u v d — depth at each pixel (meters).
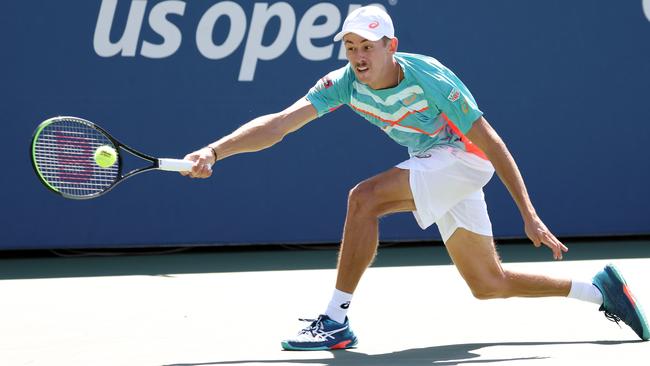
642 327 15.55
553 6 28.95
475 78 28.70
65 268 25.50
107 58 26.73
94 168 16.50
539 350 14.89
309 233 28.31
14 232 26.64
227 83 27.42
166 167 14.48
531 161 29.16
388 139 28.52
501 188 29.16
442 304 19.58
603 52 29.34
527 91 28.98
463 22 28.50
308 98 15.49
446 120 15.03
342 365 13.76
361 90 15.12
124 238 27.34
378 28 14.25
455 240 15.29
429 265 25.70
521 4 28.77
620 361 13.96
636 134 29.69
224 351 14.96
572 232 29.52
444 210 14.95
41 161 16.14
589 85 29.33
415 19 28.23
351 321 17.73
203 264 26.25
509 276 15.53
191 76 27.22
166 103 27.12
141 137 27.05
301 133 28.09
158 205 27.47
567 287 15.72
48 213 26.86
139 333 16.61
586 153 29.45
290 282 23.06
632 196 29.77
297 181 28.17
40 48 26.33
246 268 25.48
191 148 27.36
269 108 27.72
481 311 18.67
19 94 26.31
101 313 18.80
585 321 17.44
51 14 26.33
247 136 15.02
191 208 27.66
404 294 20.95
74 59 26.55
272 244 28.69
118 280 23.41
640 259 26.55
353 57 14.43
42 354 14.84
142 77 26.97
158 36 26.98
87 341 15.88
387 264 25.98
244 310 19.12
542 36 28.95
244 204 27.95
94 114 26.72
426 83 14.39
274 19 27.61
